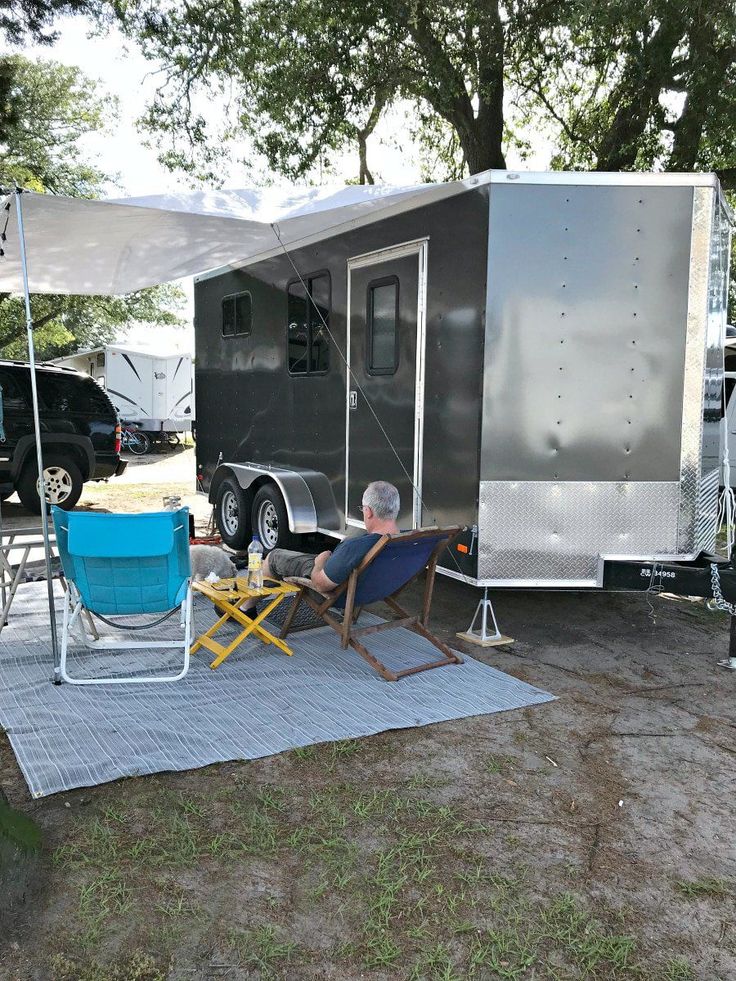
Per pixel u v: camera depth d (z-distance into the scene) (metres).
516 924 2.20
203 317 7.93
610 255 4.17
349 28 9.41
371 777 3.01
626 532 4.32
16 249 5.27
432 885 2.36
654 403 4.27
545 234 4.13
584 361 4.21
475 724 3.50
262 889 2.33
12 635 4.60
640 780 3.03
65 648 3.86
